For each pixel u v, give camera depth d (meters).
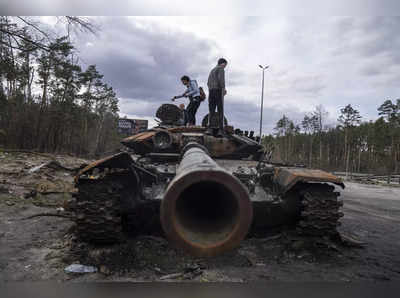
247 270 4.49
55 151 28.11
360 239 6.51
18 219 6.85
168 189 2.22
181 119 8.55
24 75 11.40
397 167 47.34
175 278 4.14
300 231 5.11
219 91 7.14
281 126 63.91
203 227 2.42
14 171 11.70
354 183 28.20
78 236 4.82
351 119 51.25
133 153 7.57
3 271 4.18
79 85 31.00
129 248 4.74
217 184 2.42
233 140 7.19
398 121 46.66
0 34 9.89
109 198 4.66
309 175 4.88
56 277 4.04
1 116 23.95
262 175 5.77
